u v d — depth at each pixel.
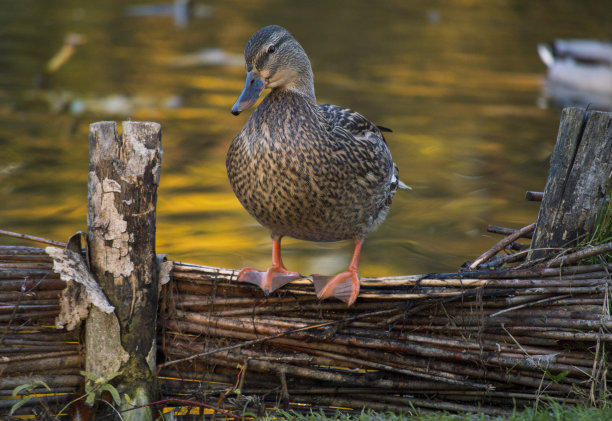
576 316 6.31
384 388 6.69
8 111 16.42
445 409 6.60
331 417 6.54
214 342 6.67
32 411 6.41
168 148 14.74
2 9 27.03
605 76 19.80
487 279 6.39
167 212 11.94
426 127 16.61
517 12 31.08
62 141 14.86
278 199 6.61
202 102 18.03
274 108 6.65
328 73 20.86
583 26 28.25
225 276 6.63
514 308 6.34
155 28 25.77
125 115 16.64
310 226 6.93
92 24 25.67
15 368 6.25
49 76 19.23
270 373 6.75
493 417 6.48
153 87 18.95
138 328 6.38
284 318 6.64
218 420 6.57
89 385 6.36
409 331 6.63
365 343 6.54
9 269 6.13
